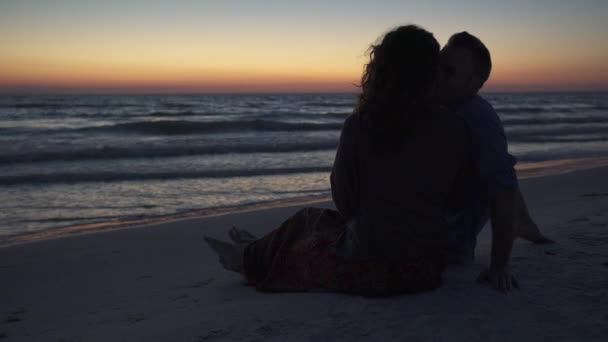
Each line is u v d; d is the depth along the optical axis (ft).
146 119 108.27
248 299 8.49
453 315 6.94
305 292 8.27
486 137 7.25
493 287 7.90
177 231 20.56
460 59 7.79
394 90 6.71
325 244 8.11
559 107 180.96
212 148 53.98
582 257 9.70
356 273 7.63
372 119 6.79
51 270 15.08
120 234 20.03
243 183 34.91
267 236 9.26
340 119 114.62
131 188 32.78
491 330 6.48
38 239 20.42
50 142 59.31
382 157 6.89
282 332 6.66
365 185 7.14
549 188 29.66
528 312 7.01
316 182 35.50
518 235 10.82
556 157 51.06
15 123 94.07
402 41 6.69
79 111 137.39
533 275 8.69
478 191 8.40
